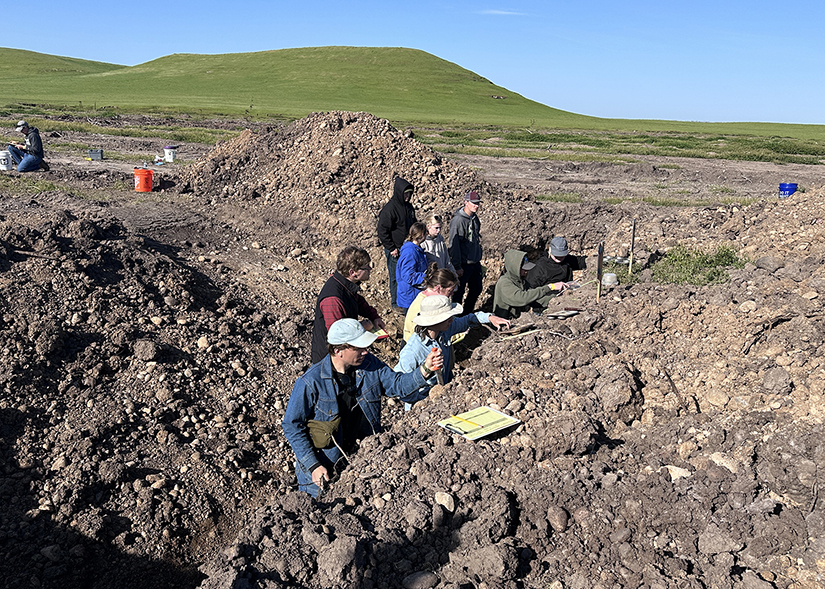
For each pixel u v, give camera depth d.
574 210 11.21
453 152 31.19
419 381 4.13
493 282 10.73
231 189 13.90
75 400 5.99
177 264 8.95
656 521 3.79
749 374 5.11
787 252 7.55
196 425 6.21
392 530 3.70
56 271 7.34
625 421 4.88
